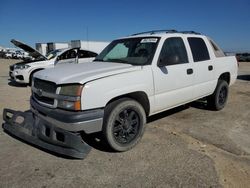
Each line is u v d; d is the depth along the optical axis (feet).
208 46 19.85
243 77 48.88
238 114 20.76
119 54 17.02
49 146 12.63
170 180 10.94
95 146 14.33
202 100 23.00
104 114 12.80
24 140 14.35
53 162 12.51
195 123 18.33
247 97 28.02
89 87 12.03
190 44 18.12
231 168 11.91
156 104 15.28
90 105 12.09
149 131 16.62
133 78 13.76
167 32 17.70
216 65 20.11
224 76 22.12
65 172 11.60
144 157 13.02
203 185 10.57
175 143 14.71
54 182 10.84
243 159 12.82
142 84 14.14
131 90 13.55
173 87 16.15
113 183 10.77
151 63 14.97
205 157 12.97
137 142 14.16
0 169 11.84
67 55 39.04
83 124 11.91
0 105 24.17
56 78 12.63
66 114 11.93
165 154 13.33
